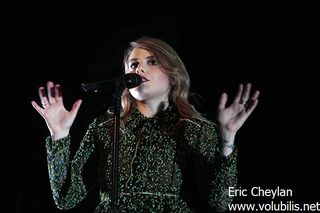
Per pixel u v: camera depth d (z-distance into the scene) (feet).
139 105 17.40
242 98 15.30
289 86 32.65
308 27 32.53
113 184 15.24
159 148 16.31
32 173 35.73
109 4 36.40
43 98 16.05
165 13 35.55
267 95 32.96
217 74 33.78
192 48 34.60
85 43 36.35
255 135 32.91
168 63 17.29
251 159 32.73
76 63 36.19
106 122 17.22
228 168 15.60
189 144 16.40
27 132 35.91
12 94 35.99
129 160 16.28
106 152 16.74
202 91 33.71
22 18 36.09
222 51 34.01
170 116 17.03
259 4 33.53
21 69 36.06
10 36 36.01
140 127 16.88
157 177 15.97
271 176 32.27
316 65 32.24
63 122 16.15
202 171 16.31
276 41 33.06
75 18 36.42
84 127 33.76
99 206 16.16
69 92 35.76
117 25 36.29
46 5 36.29
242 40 33.73
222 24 34.22
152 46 17.35
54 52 36.27
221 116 15.43
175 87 17.46
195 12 34.88
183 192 16.66
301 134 32.17
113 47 36.14
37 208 35.37
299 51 32.63
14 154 35.78
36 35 36.22
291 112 32.50
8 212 35.32
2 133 35.73
